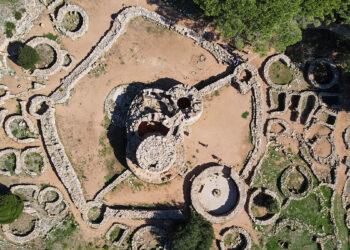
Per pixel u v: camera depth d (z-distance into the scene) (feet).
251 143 174.19
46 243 168.96
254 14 144.87
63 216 169.99
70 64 174.40
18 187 168.96
